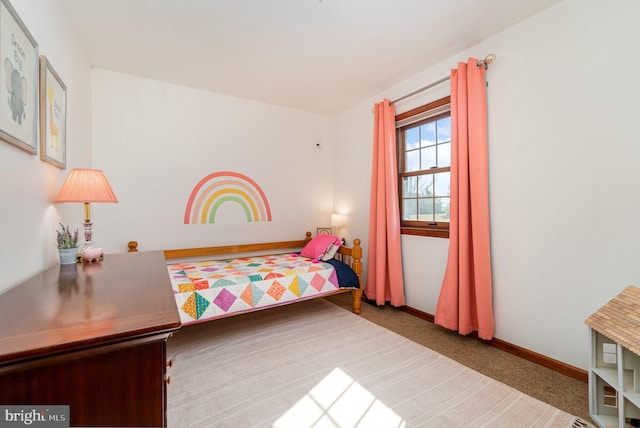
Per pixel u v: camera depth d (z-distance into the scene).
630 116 1.64
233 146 3.48
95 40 2.31
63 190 1.50
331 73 2.91
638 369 1.27
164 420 0.71
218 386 1.75
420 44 2.40
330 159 4.26
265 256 3.57
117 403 0.67
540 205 2.02
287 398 1.64
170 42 2.36
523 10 1.99
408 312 3.04
